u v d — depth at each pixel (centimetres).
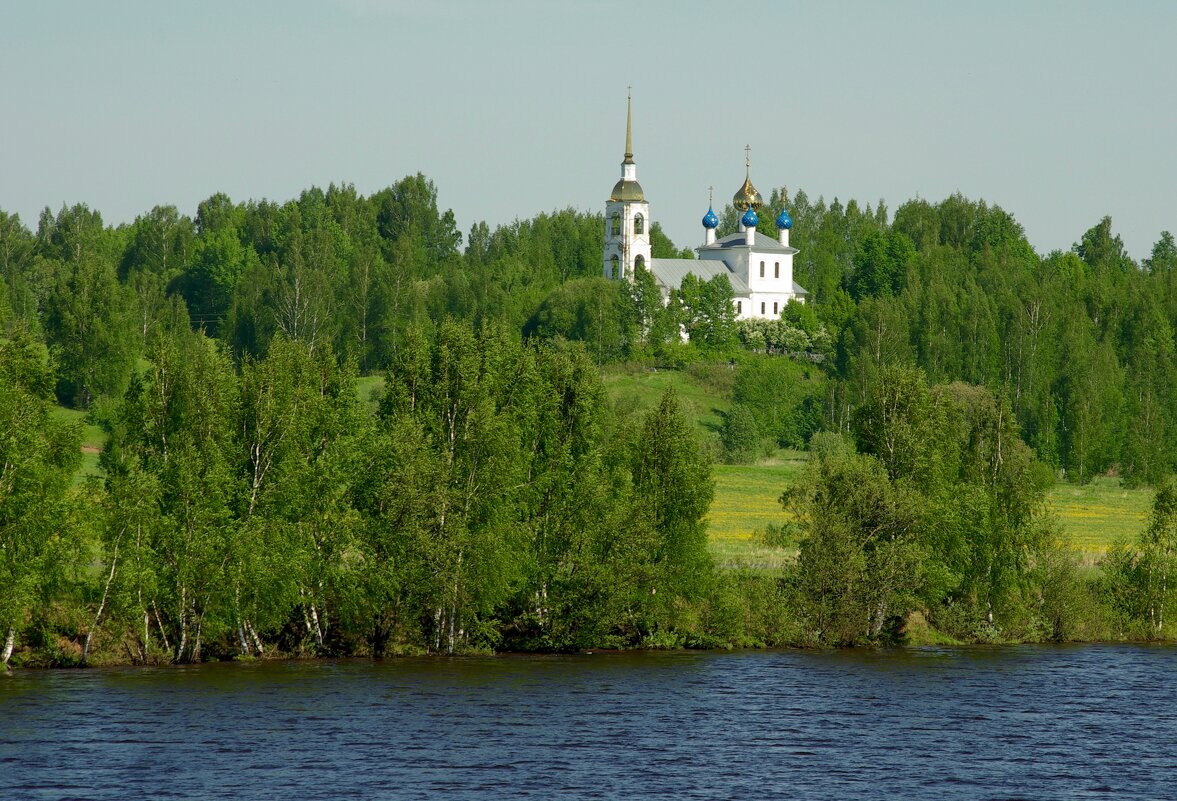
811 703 17262
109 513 18038
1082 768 14425
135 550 18038
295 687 17300
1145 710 17100
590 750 14762
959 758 14750
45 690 16662
